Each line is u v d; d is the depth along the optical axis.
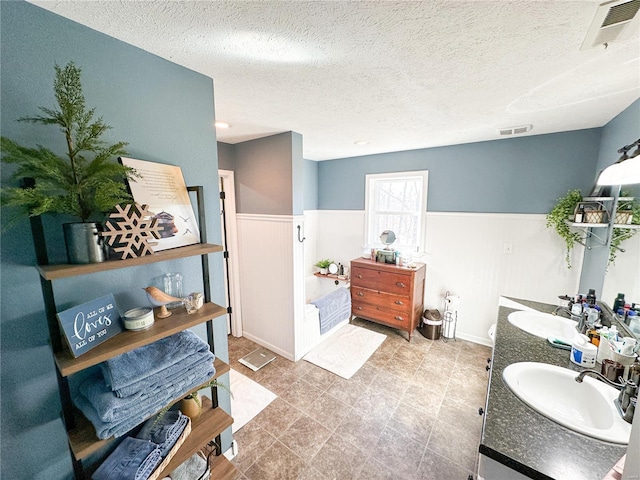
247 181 2.89
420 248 3.43
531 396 1.15
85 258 0.86
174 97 1.28
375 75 1.38
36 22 0.87
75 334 0.84
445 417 2.05
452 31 1.01
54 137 0.95
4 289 0.86
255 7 0.87
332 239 4.28
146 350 1.08
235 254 3.12
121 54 1.09
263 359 2.81
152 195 1.18
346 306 3.50
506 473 0.91
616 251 1.82
